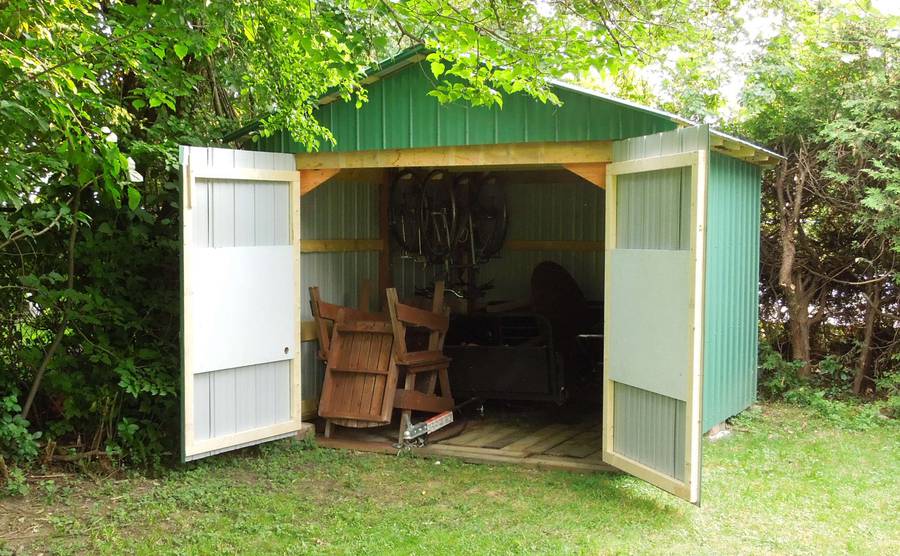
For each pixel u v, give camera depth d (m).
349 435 6.91
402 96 6.21
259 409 6.20
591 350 8.59
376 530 4.68
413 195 8.21
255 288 6.11
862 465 6.04
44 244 5.91
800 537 4.57
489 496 5.32
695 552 4.33
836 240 8.90
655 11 8.73
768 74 8.98
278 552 4.36
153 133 6.07
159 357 6.14
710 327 6.61
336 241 7.59
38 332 6.01
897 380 7.93
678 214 4.91
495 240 8.59
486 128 5.93
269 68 6.17
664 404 5.08
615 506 5.08
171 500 5.14
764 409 7.96
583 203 9.35
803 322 8.86
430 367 6.94
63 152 3.74
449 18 5.07
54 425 5.84
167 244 6.17
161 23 4.89
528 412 7.89
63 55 4.20
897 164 8.08
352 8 5.11
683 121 5.18
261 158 6.19
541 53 5.47
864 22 8.18
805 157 8.54
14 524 4.74
